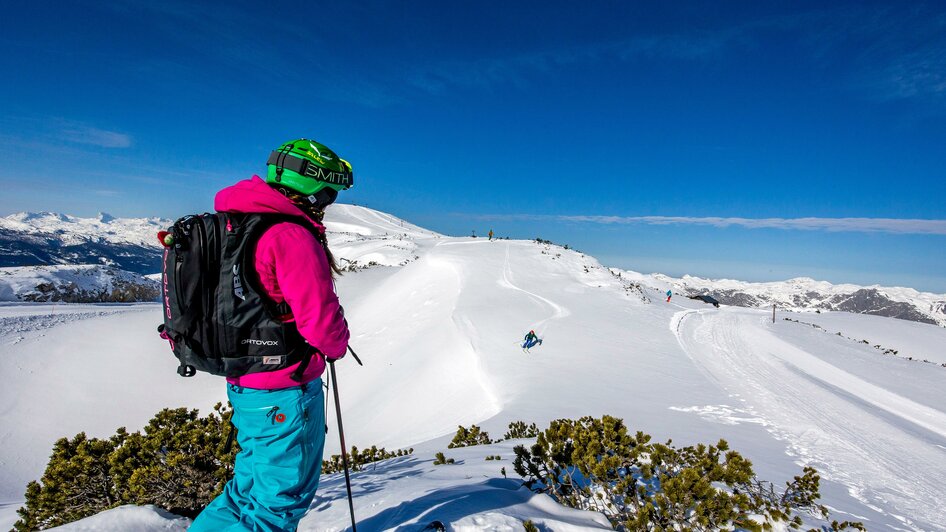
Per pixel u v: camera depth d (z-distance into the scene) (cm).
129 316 3253
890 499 786
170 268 173
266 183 195
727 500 278
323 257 179
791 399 1702
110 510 340
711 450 333
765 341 3138
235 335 172
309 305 169
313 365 193
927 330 6044
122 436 460
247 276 170
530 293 3966
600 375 1931
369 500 341
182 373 183
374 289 4669
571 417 1297
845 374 2361
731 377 2031
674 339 2823
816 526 362
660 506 285
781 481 727
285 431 187
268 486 194
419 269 4997
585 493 329
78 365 2473
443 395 2031
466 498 308
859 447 1188
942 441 1369
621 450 337
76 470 425
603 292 4375
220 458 394
